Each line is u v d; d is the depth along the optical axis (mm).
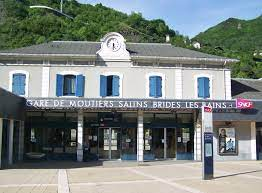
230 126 24641
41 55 23516
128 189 12047
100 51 24156
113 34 24219
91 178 14930
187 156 24828
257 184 13258
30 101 22172
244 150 24750
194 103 22875
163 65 24500
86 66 23984
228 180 14383
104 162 22984
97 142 24453
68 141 24359
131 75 24188
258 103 24188
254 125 24859
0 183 13336
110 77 24109
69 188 12219
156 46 27266
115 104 22266
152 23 61500
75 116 24453
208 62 24828
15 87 23531
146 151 24656
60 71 23875
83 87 23828
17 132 22750
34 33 45844
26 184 13109
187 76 24609
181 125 25031
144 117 24812
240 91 27062
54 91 23734
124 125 24531
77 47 25906
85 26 50219
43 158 23859
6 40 44188
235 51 64062
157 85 24203
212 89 24734
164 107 22641
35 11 54250
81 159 23328
